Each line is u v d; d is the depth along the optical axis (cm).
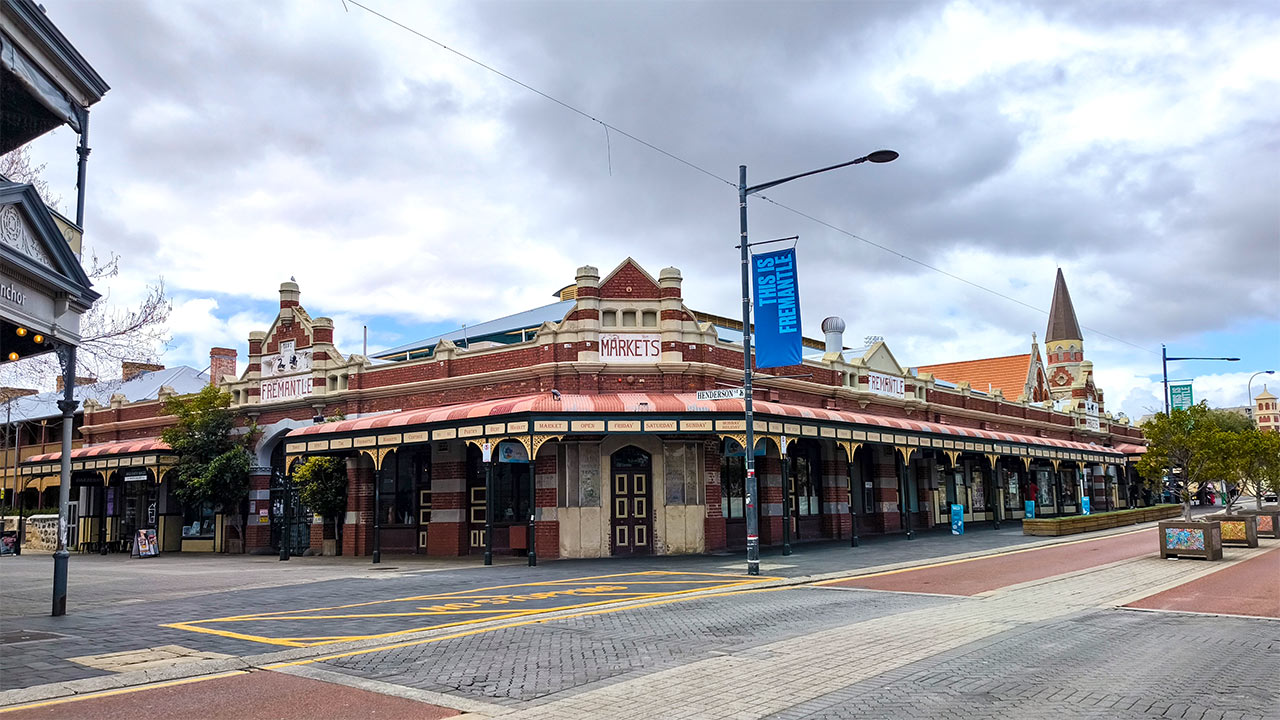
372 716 740
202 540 3294
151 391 4384
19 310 1198
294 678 886
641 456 2469
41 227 1205
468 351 2648
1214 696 771
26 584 1894
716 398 2056
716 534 2494
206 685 855
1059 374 6272
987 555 2369
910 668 897
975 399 4231
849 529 3148
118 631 1178
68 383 1370
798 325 2005
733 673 885
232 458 3059
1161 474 2917
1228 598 1439
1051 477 5000
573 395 2334
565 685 851
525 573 1983
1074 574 1852
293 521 3059
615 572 1988
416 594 1606
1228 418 6284
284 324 3155
